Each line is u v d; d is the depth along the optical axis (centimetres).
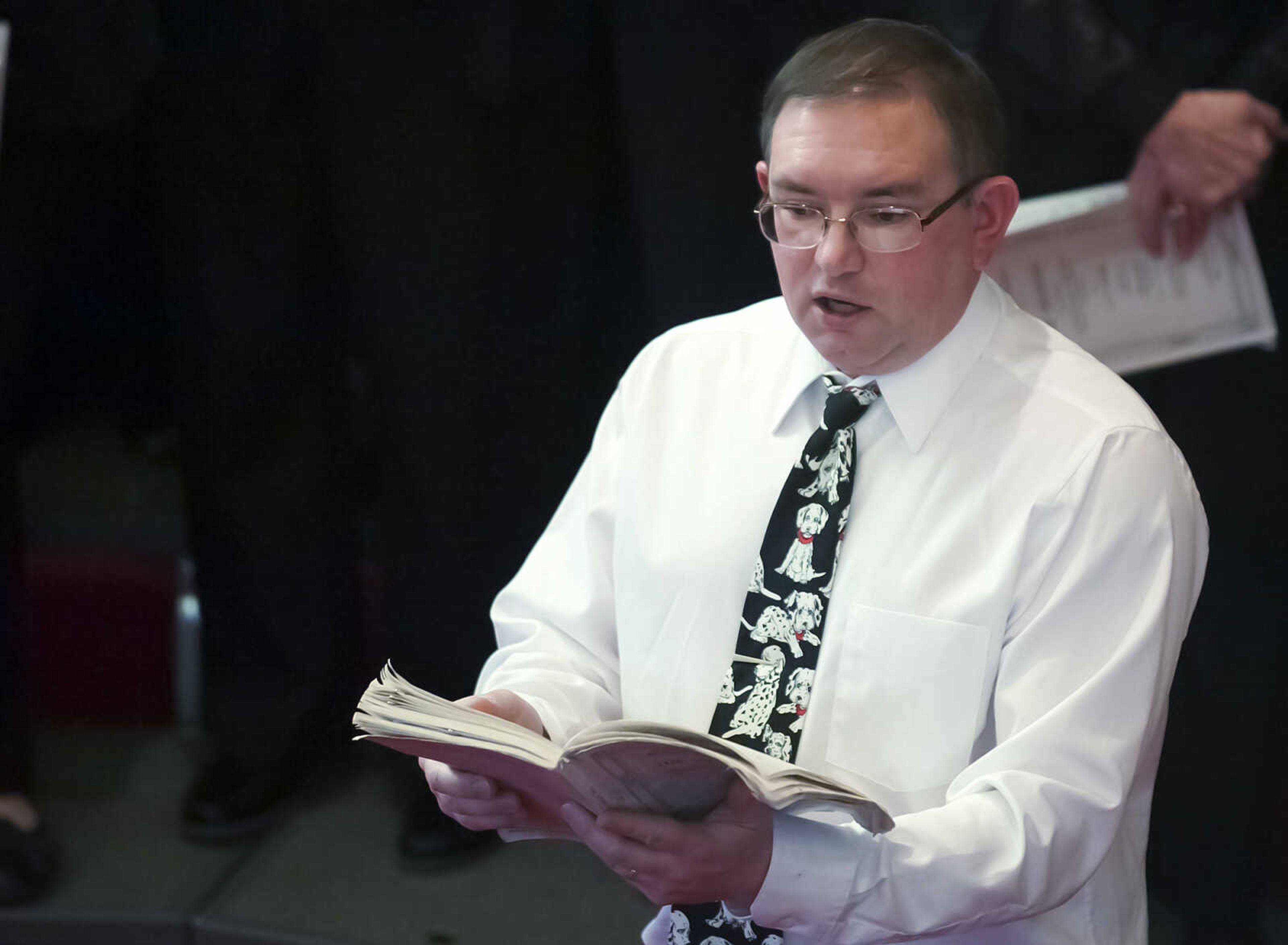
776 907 510
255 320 1094
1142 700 526
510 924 1009
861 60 521
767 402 602
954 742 546
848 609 561
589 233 1098
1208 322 823
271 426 1121
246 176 1068
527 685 599
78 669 1273
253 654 1156
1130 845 582
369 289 1062
